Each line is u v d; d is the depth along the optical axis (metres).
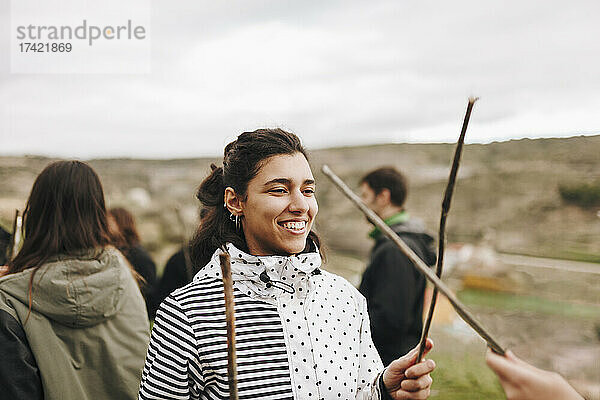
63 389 2.10
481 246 13.45
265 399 1.59
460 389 4.97
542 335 8.54
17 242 2.60
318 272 1.80
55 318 2.14
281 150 1.67
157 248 13.51
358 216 15.62
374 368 1.76
